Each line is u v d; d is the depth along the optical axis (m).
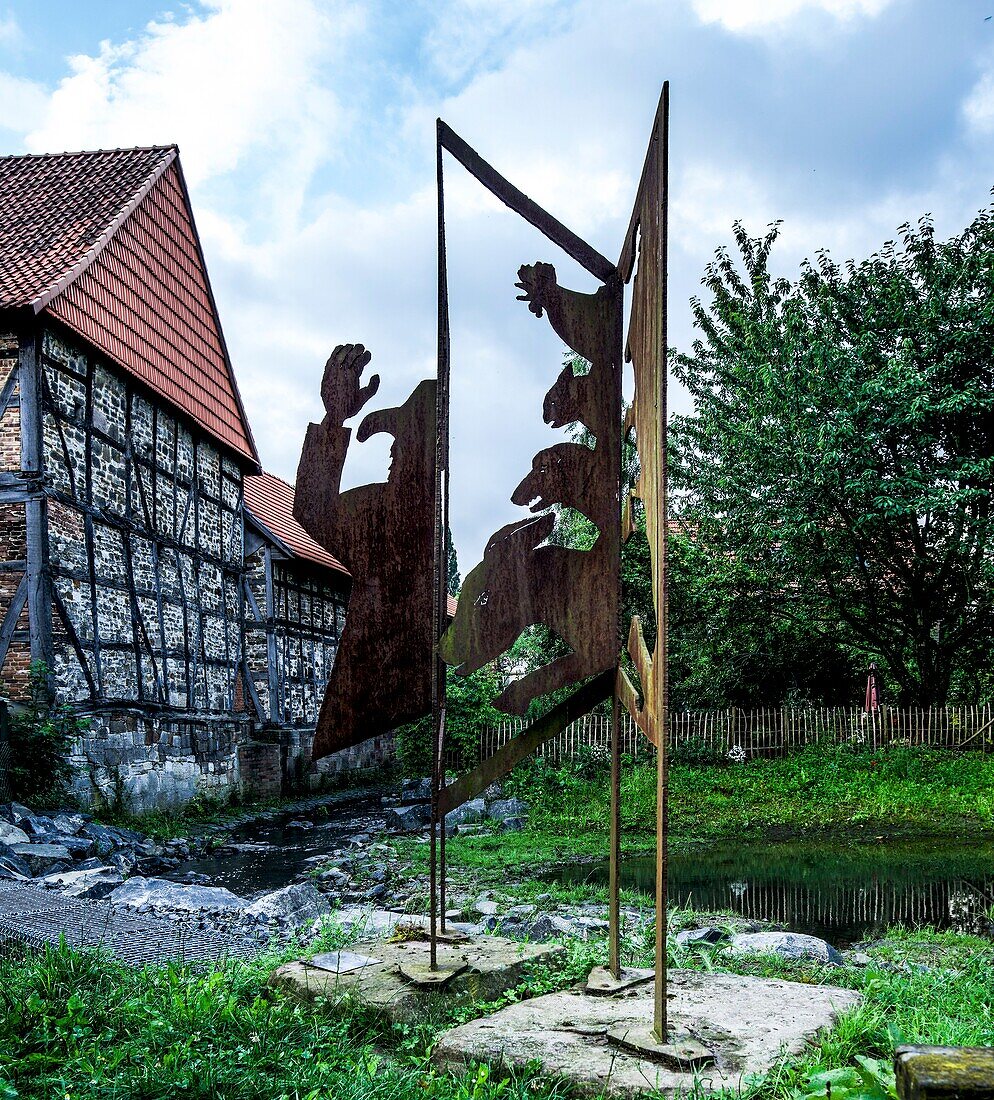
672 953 5.04
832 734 17.69
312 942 5.13
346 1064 3.20
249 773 19.45
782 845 11.53
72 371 13.84
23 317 12.73
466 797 3.96
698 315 21.06
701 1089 2.72
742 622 19.36
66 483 13.46
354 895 8.50
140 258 16.42
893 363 16.25
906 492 16.56
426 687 4.27
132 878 8.51
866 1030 3.20
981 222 16.81
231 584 19.77
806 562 17.80
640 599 17.56
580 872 9.75
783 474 17.44
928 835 12.05
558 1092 2.92
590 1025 3.35
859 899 8.12
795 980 4.65
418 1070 3.15
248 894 8.98
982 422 16.39
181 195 18.62
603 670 3.80
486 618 3.88
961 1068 1.36
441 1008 3.82
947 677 18.50
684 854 10.95
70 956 4.26
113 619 14.54
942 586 18.06
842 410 16.45
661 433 2.96
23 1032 3.52
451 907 7.33
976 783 14.89
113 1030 3.49
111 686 14.28
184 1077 2.99
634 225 3.59
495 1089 2.90
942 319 16.47
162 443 16.75
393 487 4.30
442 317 4.12
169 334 17.42
